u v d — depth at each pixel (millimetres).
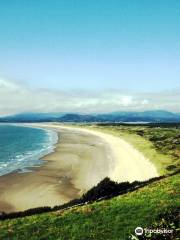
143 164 72875
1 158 94125
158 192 31031
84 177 64125
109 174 66062
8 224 27484
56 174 67500
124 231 22906
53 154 100812
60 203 47062
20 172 70375
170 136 127000
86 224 25156
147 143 112375
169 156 76875
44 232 24781
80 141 150875
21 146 132125
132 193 32406
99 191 36625
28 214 31516
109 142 139750
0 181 61500
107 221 25156
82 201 35250
